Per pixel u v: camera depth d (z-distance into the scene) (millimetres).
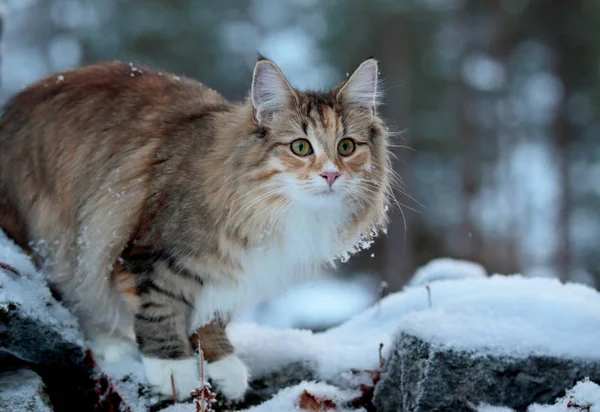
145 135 4336
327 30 20812
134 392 3971
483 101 22641
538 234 22062
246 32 21938
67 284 4410
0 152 4609
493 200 22688
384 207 4531
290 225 4082
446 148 21797
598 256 20781
